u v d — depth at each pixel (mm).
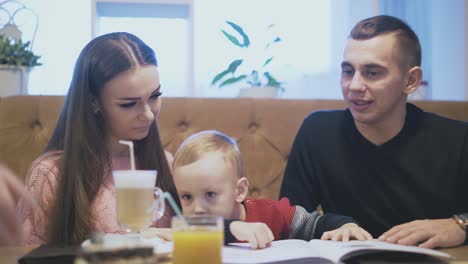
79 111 1425
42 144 2096
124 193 931
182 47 2770
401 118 1549
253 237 1046
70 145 1412
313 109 2191
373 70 1438
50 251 968
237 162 1402
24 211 1390
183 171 1329
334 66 2861
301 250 990
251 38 2822
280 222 1427
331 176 1614
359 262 930
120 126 1428
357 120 1499
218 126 2158
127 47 1396
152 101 1439
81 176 1388
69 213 1358
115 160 1543
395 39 1456
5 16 2639
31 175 1447
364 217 1593
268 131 2170
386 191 1566
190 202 1342
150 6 2699
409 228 1222
